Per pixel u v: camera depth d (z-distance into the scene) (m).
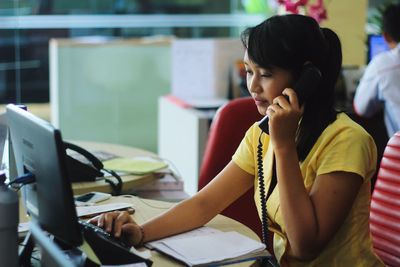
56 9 6.21
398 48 3.91
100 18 6.58
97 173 2.51
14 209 1.43
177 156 4.32
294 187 1.72
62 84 5.23
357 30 4.53
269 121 1.75
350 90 4.40
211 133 2.84
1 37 5.97
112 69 5.33
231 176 2.04
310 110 1.84
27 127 1.52
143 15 6.82
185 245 1.75
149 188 2.67
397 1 5.30
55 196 1.43
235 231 1.92
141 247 1.78
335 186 1.74
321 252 1.82
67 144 2.49
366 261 1.83
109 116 5.39
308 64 1.76
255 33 1.79
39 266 1.66
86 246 1.53
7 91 6.02
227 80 4.55
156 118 5.52
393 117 3.88
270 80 1.78
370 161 1.82
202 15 7.07
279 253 1.86
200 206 1.95
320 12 3.67
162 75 5.46
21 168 1.66
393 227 2.17
